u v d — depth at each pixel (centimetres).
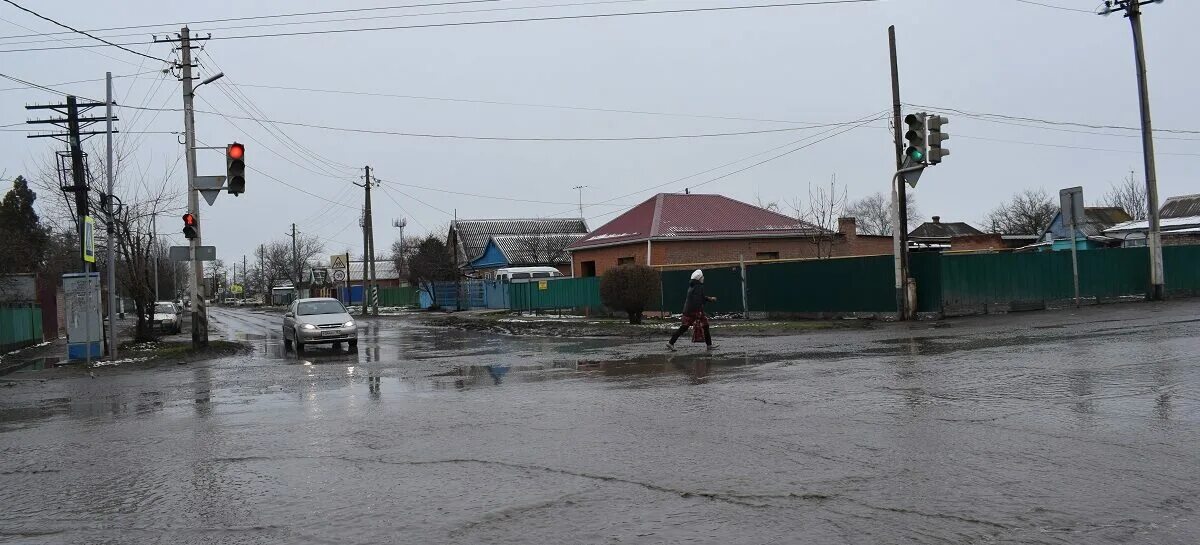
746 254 3734
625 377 1289
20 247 3759
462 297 5259
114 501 635
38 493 670
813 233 3772
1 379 1761
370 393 1232
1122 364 1116
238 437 890
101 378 1719
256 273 13912
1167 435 700
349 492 632
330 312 2423
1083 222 2308
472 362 1695
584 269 4284
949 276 2275
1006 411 834
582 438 800
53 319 3519
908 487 580
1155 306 2273
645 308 2788
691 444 750
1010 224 7794
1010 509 523
